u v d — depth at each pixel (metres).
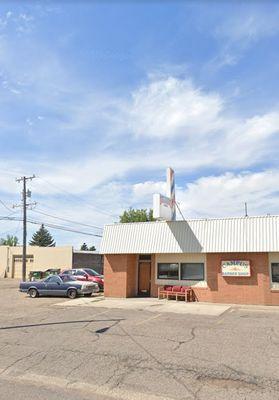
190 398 7.22
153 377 8.45
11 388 7.84
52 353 10.67
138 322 15.61
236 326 14.41
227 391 7.56
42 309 20.69
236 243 21.55
